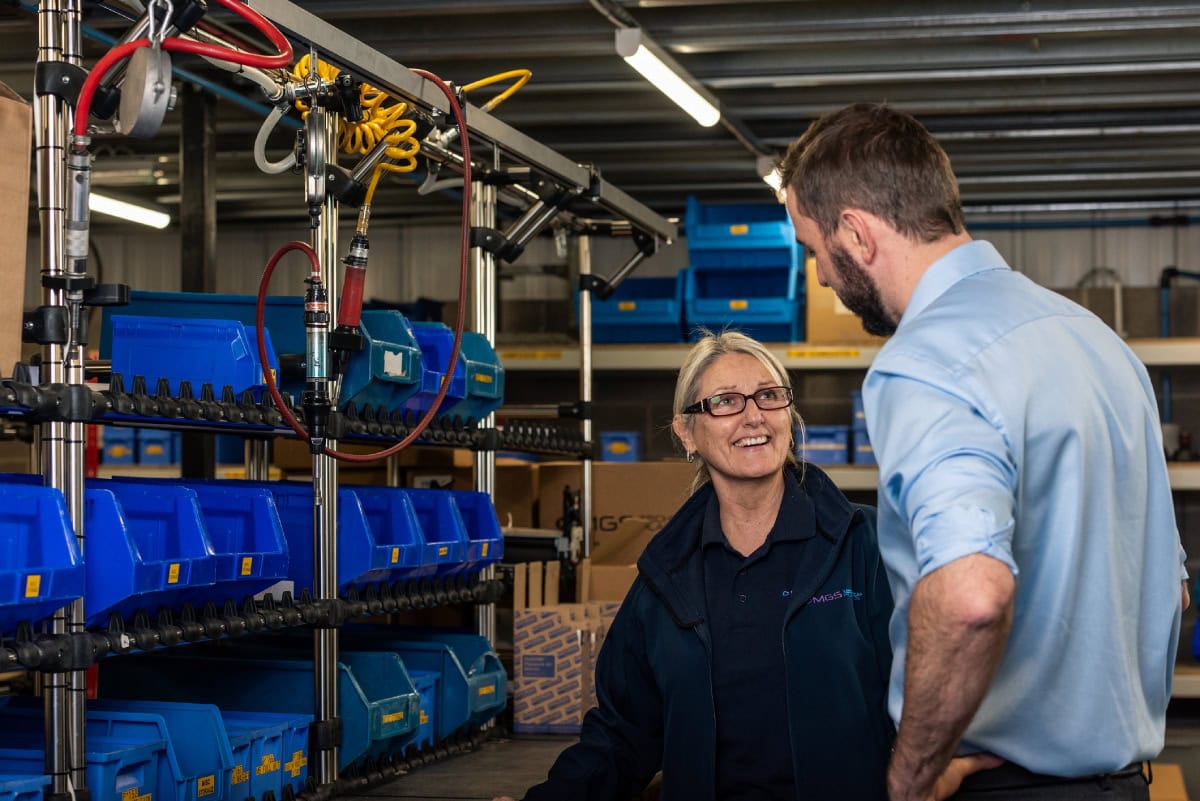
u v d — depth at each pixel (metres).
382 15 4.80
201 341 2.61
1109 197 8.14
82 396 2.14
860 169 1.50
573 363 7.15
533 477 5.04
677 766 2.12
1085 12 4.87
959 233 1.52
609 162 7.09
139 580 2.24
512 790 2.91
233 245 9.30
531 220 3.77
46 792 2.14
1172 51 5.32
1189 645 7.27
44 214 2.16
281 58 2.20
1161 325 8.00
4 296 2.14
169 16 2.07
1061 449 1.39
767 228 6.77
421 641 3.53
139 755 2.33
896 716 1.45
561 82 5.65
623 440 7.17
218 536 2.71
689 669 2.12
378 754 3.01
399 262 9.26
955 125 6.42
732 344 2.23
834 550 2.12
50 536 2.11
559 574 4.34
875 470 6.73
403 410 3.16
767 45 5.17
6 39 5.15
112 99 2.20
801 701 2.07
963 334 1.40
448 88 2.93
